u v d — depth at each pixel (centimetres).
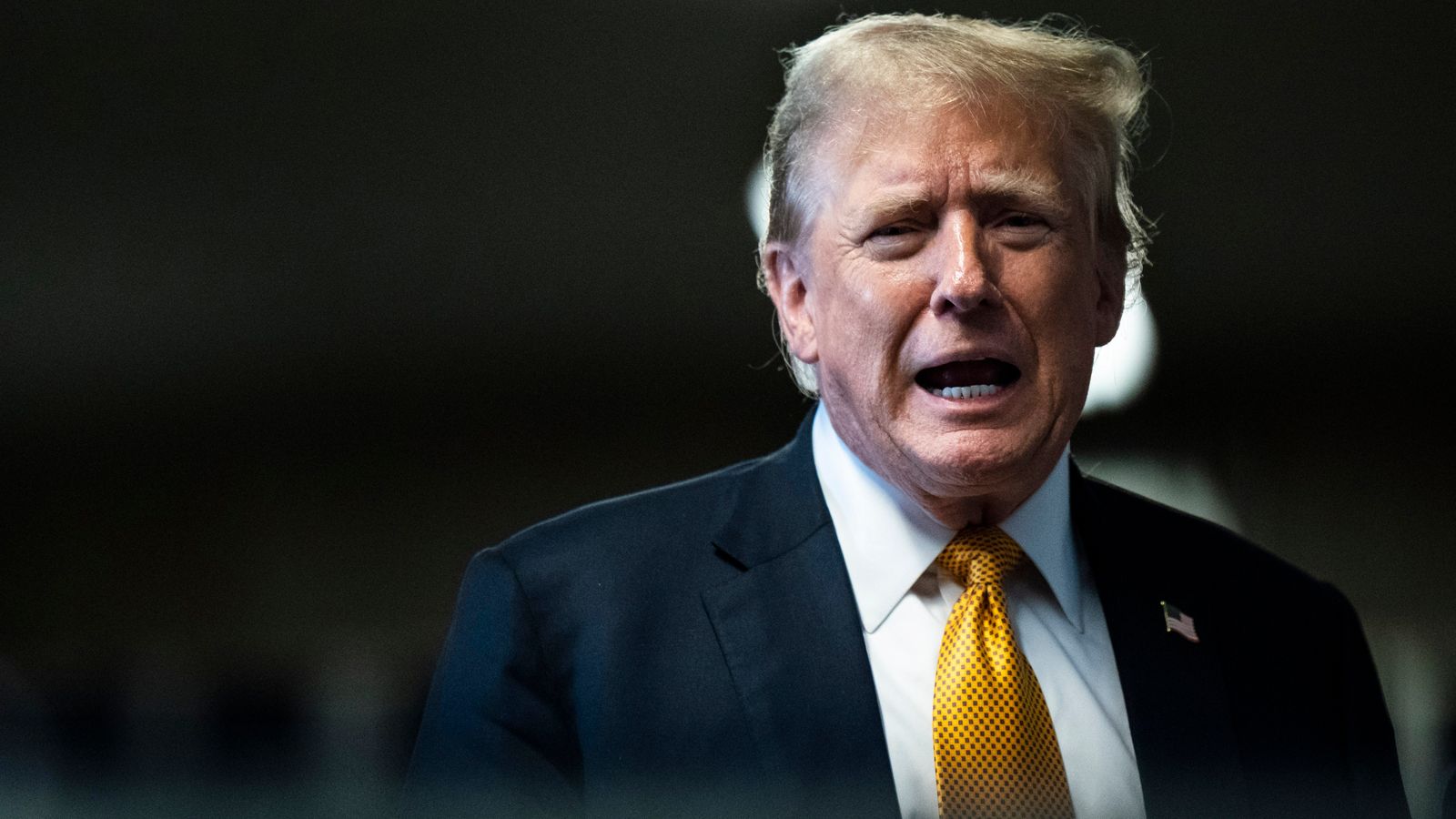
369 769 675
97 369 793
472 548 827
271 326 787
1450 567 739
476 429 816
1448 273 702
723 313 770
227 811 652
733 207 707
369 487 829
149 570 820
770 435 817
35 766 628
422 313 768
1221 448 740
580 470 823
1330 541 748
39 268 760
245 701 702
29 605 782
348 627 798
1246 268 702
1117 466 732
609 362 795
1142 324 716
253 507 816
